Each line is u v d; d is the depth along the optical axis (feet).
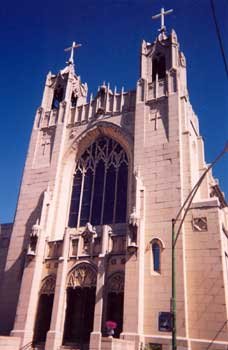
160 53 123.13
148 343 71.92
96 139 116.88
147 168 95.81
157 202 89.04
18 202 110.42
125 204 98.89
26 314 82.58
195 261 78.18
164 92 108.68
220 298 72.33
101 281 79.66
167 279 77.56
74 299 86.43
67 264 87.56
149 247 83.25
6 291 95.50
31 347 80.07
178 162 92.43
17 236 104.01
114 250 84.89
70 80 137.28
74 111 125.49
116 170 106.63
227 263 82.84
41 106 131.85
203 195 105.29
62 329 80.23
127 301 74.95
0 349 71.15
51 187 107.76
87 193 108.06
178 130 97.71
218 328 69.62
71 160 115.65
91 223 101.30
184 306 72.69
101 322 75.72
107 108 117.91
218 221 80.23
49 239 97.60
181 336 70.23
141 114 106.93
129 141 106.32
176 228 82.69
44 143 121.08
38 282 88.38
